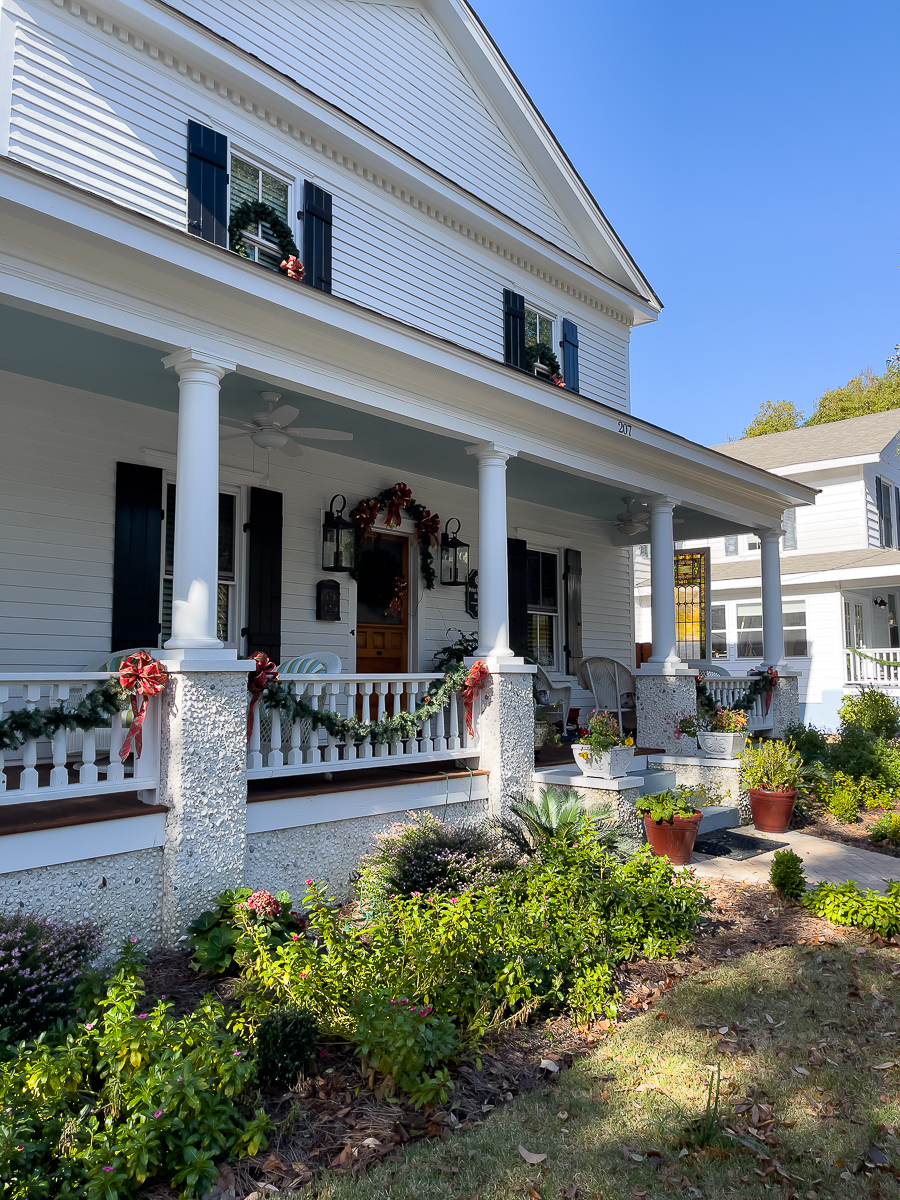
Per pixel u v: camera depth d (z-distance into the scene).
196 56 7.51
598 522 13.41
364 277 9.03
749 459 21.73
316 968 3.81
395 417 6.76
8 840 4.25
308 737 6.20
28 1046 3.23
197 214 7.38
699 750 10.05
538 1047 3.92
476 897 4.77
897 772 11.13
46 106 6.59
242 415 7.50
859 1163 3.01
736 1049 3.88
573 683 12.49
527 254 11.18
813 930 5.69
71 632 6.91
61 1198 2.55
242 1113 3.18
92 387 6.89
